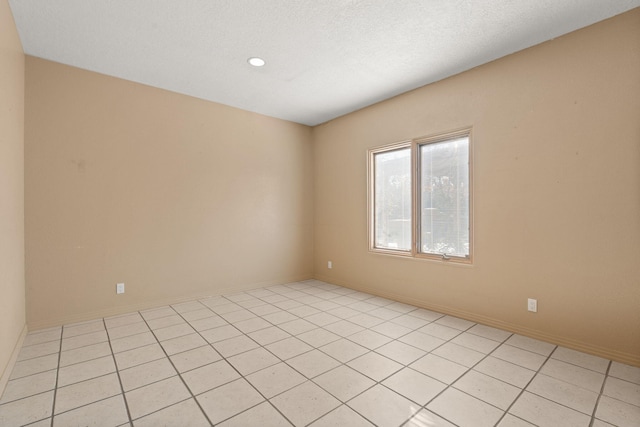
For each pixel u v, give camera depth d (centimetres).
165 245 368
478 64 306
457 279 327
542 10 225
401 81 346
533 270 272
